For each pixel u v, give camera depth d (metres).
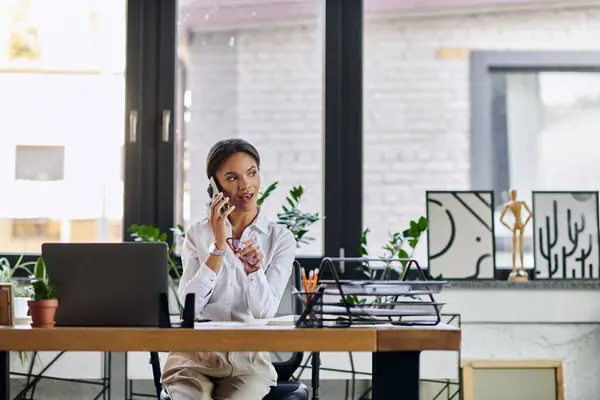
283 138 4.56
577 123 4.54
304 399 2.98
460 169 4.54
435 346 2.34
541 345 4.34
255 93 4.57
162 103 4.52
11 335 2.33
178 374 2.87
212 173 3.06
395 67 4.56
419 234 4.09
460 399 4.12
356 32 4.53
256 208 3.15
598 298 4.34
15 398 4.19
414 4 4.56
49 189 4.54
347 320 2.53
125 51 4.54
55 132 4.55
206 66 4.57
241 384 2.87
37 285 2.41
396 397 2.38
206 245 3.06
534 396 4.23
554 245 4.36
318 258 4.47
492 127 4.54
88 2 4.56
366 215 4.54
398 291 2.44
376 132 4.55
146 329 2.34
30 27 4.56
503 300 4.32
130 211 4.49
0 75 4.55
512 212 4.45
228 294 3.02
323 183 4.53
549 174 4.53
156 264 2.43
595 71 4.54
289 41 4.57
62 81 4.56
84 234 4.54
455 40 4.55
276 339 2.33
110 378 4.16
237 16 4.57
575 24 4.54
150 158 4.51
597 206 4.38
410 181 4.54
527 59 4.54
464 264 4.32
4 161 4.54
